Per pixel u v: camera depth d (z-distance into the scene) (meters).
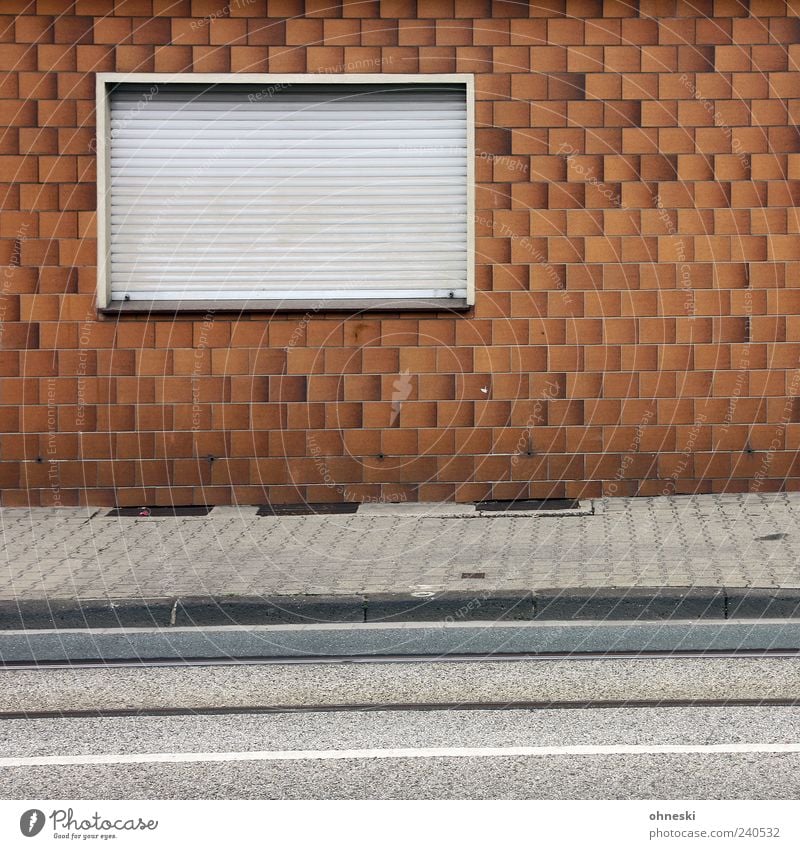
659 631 6.81
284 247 10.51
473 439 10.45
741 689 5.84
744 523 9.41
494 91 10.34
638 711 5.53
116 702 5.77
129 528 9.59
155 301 10.48
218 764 4.90
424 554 8.50
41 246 10.34
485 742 5.11
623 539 8.91
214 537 9.20
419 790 4.60
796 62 10.34
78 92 10.29
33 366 10.37
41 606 7.07
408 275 10.52
